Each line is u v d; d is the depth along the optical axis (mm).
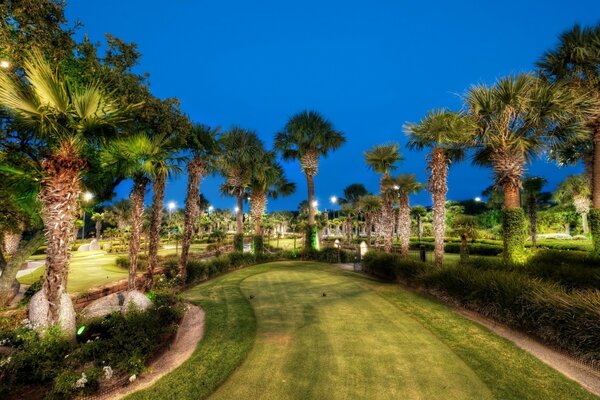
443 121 11461
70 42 7242
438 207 12023
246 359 4781
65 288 5039
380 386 3920
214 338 5668
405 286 10281
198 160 11828
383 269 12500
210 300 8852
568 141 10969
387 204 20141
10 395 3537
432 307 7465
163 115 8781
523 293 5836
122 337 4633
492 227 36938
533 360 4543
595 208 10570
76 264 18922
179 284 11148
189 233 11750
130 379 4055
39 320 4766
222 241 39438
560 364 4441
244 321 6707
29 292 7629
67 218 4902
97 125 5289
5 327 5152
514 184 10172
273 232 60906
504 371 4230
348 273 14188
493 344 5148
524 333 5652
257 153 20047
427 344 5254
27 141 6906
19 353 3896
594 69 10641
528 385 3859
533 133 10281
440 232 11883
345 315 7082
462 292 7457
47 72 4641
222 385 4027
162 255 24797
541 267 8547
